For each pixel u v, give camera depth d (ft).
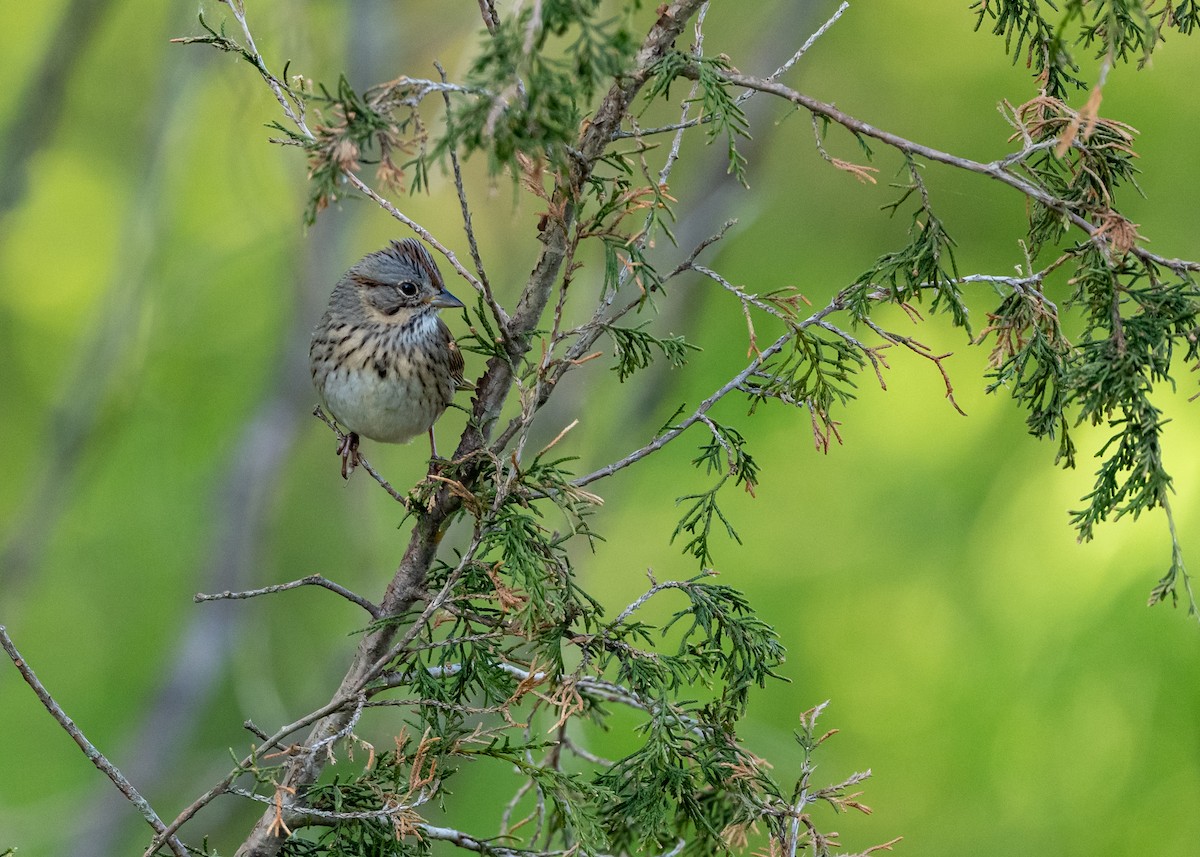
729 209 51.90
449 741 20.11
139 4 62.44
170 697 53.36
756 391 21.03
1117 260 19.89
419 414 31.83
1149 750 39.78
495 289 53.88
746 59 58.75
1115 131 20.15
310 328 52.42
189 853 21.06
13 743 59.72
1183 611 38.91
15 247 63.57
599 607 20.44
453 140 16.34
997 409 48.39
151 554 62.44
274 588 20.45
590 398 54.29
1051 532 42.16
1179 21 20.57
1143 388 18.65
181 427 61.93
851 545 49.14
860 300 20.24
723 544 51.21
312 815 19.89
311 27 48.32
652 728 20.45
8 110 60.64
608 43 16.06
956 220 53.52
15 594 54.44
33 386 65.46
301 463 63.05
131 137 63.16
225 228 59.93
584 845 19.54
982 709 43.06
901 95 55.57
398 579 21.04
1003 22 21.63
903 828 43.62
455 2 53.11
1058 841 40.60
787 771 42.60
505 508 19.88
